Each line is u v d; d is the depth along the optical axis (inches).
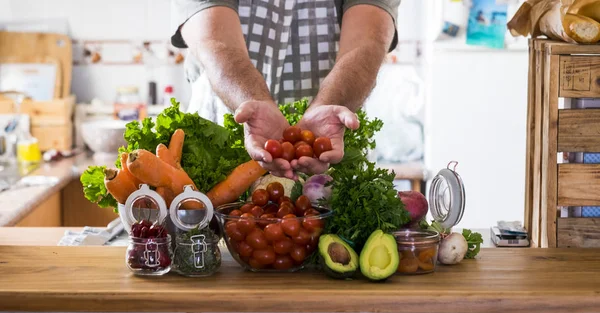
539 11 68.6
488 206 134.9
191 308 50.0
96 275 53.8
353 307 49.8
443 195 59.4
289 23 82.7
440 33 130.2
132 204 54.9
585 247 64.5
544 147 65.7
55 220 128.8
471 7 129.5
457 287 51.1
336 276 52.9
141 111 150.1
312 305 49.8
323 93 63.6
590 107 66.1
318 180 58.5
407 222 56.6
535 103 68.4
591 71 64.3
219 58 66.2
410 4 147.3
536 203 67.6
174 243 55.4
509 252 60.8
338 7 83.4
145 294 49.9
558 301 49.6
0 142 141.3
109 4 153.4
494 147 133.4
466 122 133.0
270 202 57.5
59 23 153.0
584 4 64.3
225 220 54.5
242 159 60.7
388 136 143.3
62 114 145.5
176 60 154.6
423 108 144.1
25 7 152.7
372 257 52.3
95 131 141.9
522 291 50.1
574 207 67.8
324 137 55.9
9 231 77.1
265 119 57.1
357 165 60.7
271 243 53.9
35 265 56.1
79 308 50.1
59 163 137.7
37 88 150.3
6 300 49.9
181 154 58.5
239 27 73.2
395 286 51.3
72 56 154.3
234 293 49.8
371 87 67.2
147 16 153.7
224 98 64.2
